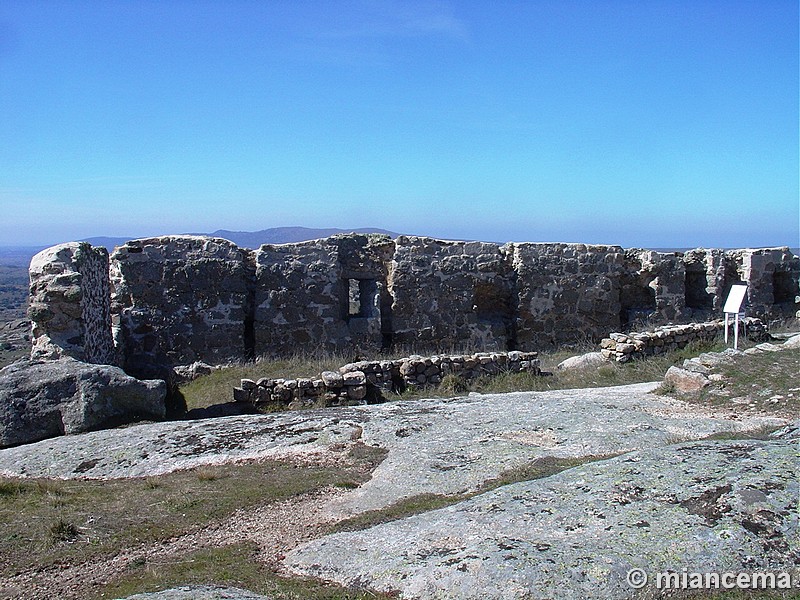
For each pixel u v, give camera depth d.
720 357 13.27
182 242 17.17
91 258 14.46
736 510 5.80
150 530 6.91
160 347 16.94
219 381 15.82
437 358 14.95
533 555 5.33
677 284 22.09
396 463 8.59
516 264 20.16
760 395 11.30
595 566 5.17
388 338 19.03
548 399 12.15
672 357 15.90
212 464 9.07
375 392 14.25
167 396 15.48
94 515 7.28
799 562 5.30
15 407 10.95
